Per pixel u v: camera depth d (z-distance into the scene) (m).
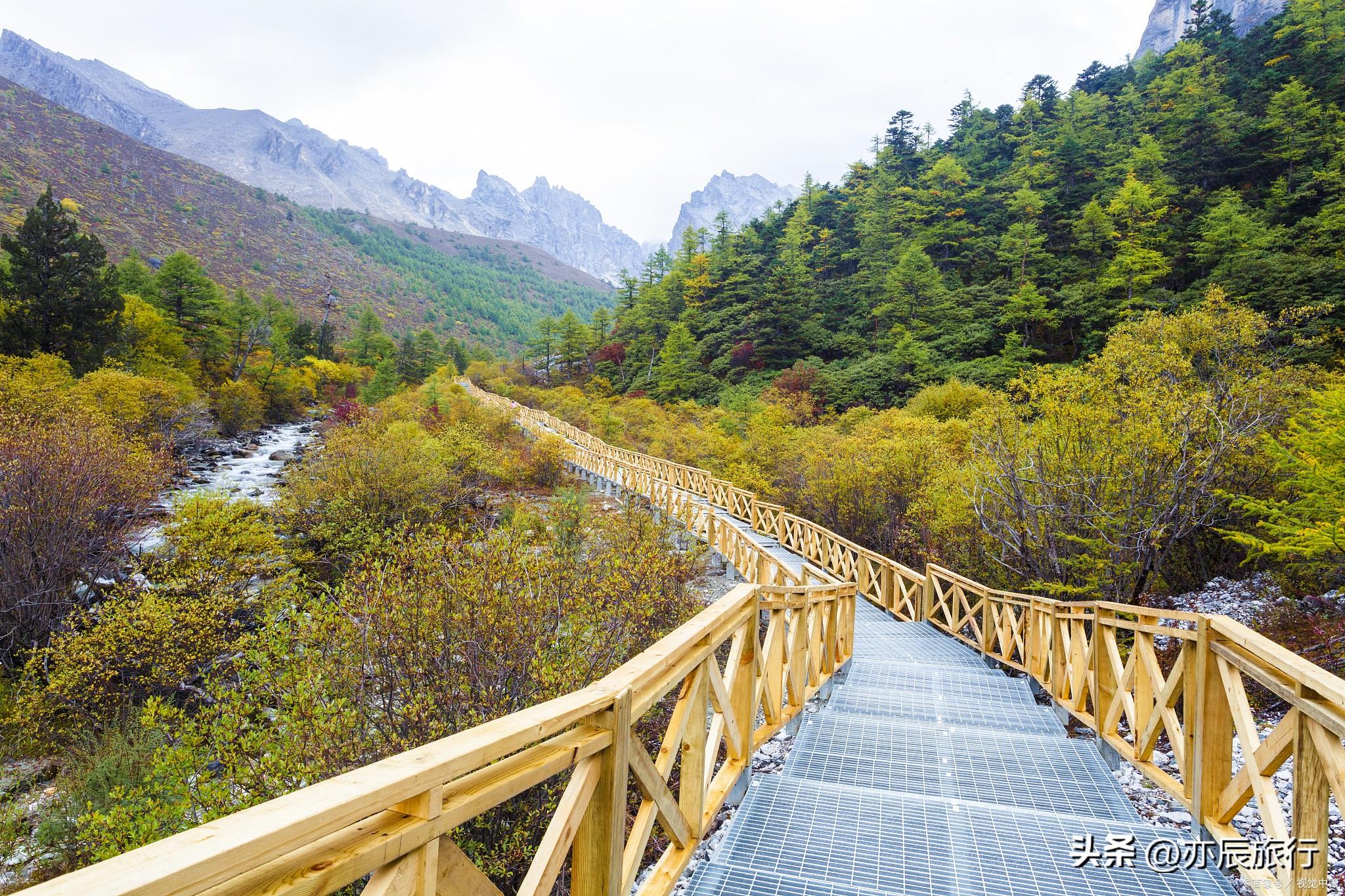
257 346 53.34
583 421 40.03
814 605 5.27
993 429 9.15
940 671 6.92
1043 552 8.59
